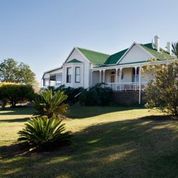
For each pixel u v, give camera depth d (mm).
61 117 14773
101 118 14805
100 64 33938
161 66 12906
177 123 10227
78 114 17891
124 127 10211
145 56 30422
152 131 9297
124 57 32625
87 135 9797
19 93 29672
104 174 6285
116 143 8492
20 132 8594
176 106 12359
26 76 86375
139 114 15445
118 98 27578
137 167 6586
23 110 23922
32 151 8125
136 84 26938
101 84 29719
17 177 6305
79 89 30609
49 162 7141
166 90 12305
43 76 41594
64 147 8391
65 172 6457
